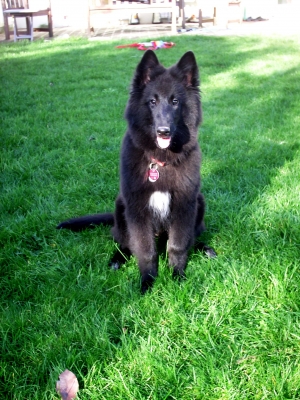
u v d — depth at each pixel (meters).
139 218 1.31
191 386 0.94
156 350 1.01
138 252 1.33
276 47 4.87
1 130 2.45
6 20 5.98
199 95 1.40
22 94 3.29
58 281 1.27
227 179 1.90
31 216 1.57
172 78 1.35
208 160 2.08
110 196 1.78
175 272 1.34
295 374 0.94
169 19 7.85
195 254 1.40
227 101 3.08
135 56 4.54
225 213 1.59
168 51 4.61
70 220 1.52
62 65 4.26
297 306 1.12
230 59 4.33
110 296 1.21
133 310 1.13
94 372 0.95
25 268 1.32
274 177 1.86
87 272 1.30
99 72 3.91
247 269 1.23
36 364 0.99
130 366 0.98
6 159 2.06
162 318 1.11
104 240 1.49
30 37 5.89
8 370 0.98
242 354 1.01
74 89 3.45
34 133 2.43
